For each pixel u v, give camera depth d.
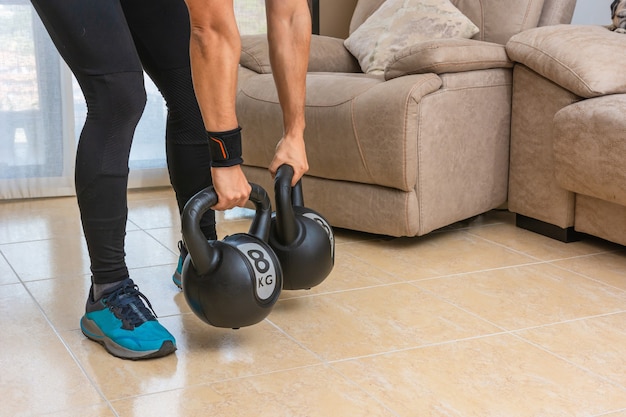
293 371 1.46
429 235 2.46
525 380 1.43
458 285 1.96
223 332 1.65
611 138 2.04
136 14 1.61
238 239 1.46
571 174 2.20
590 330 1.67
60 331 1.66
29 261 2.19
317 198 2.46
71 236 2.48
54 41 1.42
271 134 2.52
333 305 1.82
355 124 2.25
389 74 2.33
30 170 3.05
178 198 1.80
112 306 1.54
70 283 1.99
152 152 3.26
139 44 1.65
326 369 1.47
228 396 1.36
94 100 1.45
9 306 1.81
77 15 1.36
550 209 2.37
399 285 1.96
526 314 1.76
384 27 2.93
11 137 3.01
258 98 2.55
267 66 2.70
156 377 1.43
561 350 1.56
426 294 1.90
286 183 1.55
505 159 2.52
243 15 3.38
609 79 2.15
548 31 2.35
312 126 2.38
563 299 1.86
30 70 2.99
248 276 1.42
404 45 2.83
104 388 1.39
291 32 1.54
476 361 1.51
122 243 1.57
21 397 1.35
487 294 1.90
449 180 2.31
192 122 1.70
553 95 2.30
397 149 2.17
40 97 3.02
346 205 2.38
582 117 2.13
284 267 1.60
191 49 1.32
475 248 2.30
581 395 1.37
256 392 1.37
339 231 2.52
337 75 2.61
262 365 1.48
